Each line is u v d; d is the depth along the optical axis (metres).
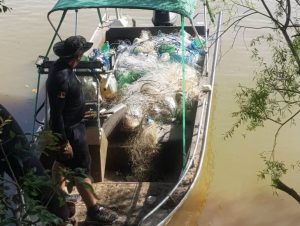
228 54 8.82
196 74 6.86
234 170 6.22
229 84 8.03
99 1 5.52
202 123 5.95
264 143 6.66
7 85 8.41
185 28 8.29
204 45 7.36
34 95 8.10
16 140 3.59
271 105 4.18
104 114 5.60
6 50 9.59
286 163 6.29
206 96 6.45
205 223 5.41
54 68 4.44
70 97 4.48
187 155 5.48
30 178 2.96
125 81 6.66
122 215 4.96
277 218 5.52
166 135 5.95
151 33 8.24
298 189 5.86
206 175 5.79
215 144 6.73
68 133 4.55
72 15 10.87
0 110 3.64
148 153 5.84
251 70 8.31
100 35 8.11
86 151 4.72
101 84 6.17
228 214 5.55
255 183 5.98
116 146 5.82
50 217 2.81
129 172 5.90
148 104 6.21
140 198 5.18
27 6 11.50
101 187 5.37
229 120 7.18
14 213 2.88
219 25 7.23
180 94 6.38
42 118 7.15
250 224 5.45
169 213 4.77
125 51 7.36
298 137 6.68
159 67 6.79
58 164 4.62
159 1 5.37
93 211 4.77
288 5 2.97
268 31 9.04
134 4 5.35
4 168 3.69
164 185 5.37
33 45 9.76
